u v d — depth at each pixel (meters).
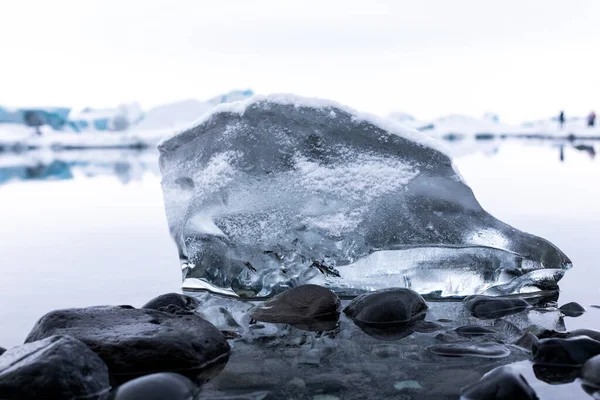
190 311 2.70
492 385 1.63
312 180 3.14
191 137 3.46
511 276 2.99
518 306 2.65
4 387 1.68
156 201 7.15
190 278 3.21
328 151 3.20
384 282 3.03
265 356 2.06
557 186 7.50
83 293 3.04
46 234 4.94
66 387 1.71
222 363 2.00
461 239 3.00
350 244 3.04
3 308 2.75
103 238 4.73
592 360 1.79
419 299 2.64
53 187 9.23
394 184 3.10
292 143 3.22
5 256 4.04
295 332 2.36
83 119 50.94
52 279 3.36
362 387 1.74
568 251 3.76
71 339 1.87
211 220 3.19
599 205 5.73
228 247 3.15
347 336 2.28
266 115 3.28
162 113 50.66
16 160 19.22
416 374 1.83
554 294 2.89
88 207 6.66
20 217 5.95
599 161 12.02
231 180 3.19
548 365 1.87
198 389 1.76
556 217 5.04
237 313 2.69
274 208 3.13
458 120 51.00
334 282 3.07
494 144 25.56
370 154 3.18
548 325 2.36
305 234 3.08
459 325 2.41
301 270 3.10
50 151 29.30
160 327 2.11
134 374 1.92
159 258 3.96
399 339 2.22
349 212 3.07
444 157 3.18
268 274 3.10
